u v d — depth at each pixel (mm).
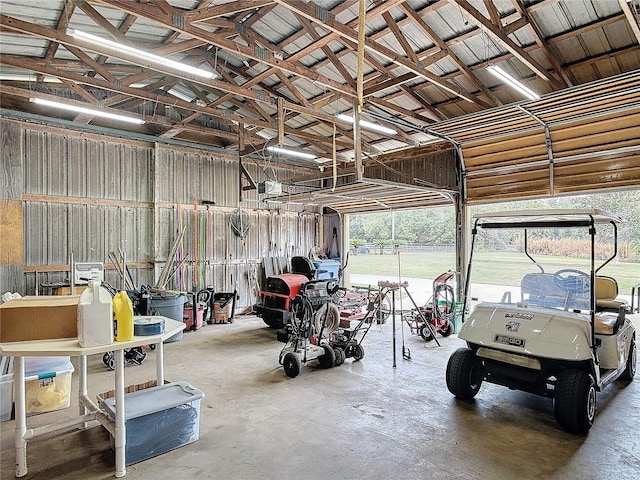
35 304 2643
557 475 2617
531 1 4488
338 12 5074
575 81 5633
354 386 4277
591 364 3248
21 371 2627
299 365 4520
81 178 6789
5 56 4691
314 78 5211
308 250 10242
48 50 5105
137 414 2756
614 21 4602
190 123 8117
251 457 2842
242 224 8906
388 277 14234
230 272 8672
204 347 5949
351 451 2926
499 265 5035
